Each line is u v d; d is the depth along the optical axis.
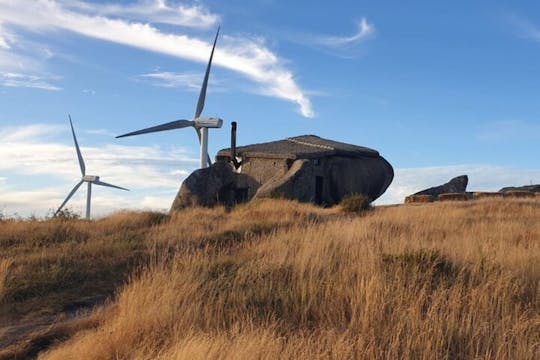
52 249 16.41
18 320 10.85
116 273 14.13
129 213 25.22
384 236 15.53
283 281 10.84
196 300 9.69
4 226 20.27
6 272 12.93
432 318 8.14
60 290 12.82
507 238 15.75
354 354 7.27
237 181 40.88
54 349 8.68
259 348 7.12
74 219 24.25
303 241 14.62
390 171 47.75
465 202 31.03
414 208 28.02
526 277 10.59
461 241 14.63
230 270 11.95
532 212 26.20
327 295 9.57
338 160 43.38
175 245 17.14
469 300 9.10
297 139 47.97
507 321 8.17
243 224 21.36
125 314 9.37
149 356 7.42
